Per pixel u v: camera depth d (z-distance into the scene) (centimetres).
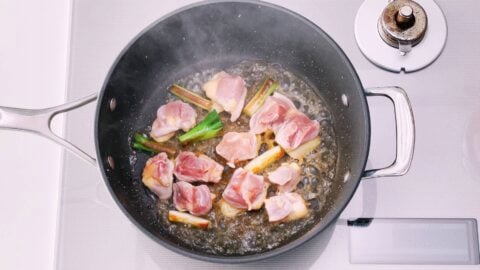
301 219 61
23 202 72
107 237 62
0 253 71
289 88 68
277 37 65
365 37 66
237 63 69
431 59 65
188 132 65
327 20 67
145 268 61
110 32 68
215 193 63
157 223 63
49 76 75
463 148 62
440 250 60
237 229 62
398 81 65
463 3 67
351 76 57
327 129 65
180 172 63
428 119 64
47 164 72
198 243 61
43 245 71
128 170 65
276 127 64
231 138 63
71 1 68
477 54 65
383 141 63
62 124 65
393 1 64
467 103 64
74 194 63
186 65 69
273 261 60
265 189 62
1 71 75
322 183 63
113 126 62
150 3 69
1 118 55
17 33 76
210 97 67
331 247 60
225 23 63
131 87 65
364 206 61
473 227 60
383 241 60
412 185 62
